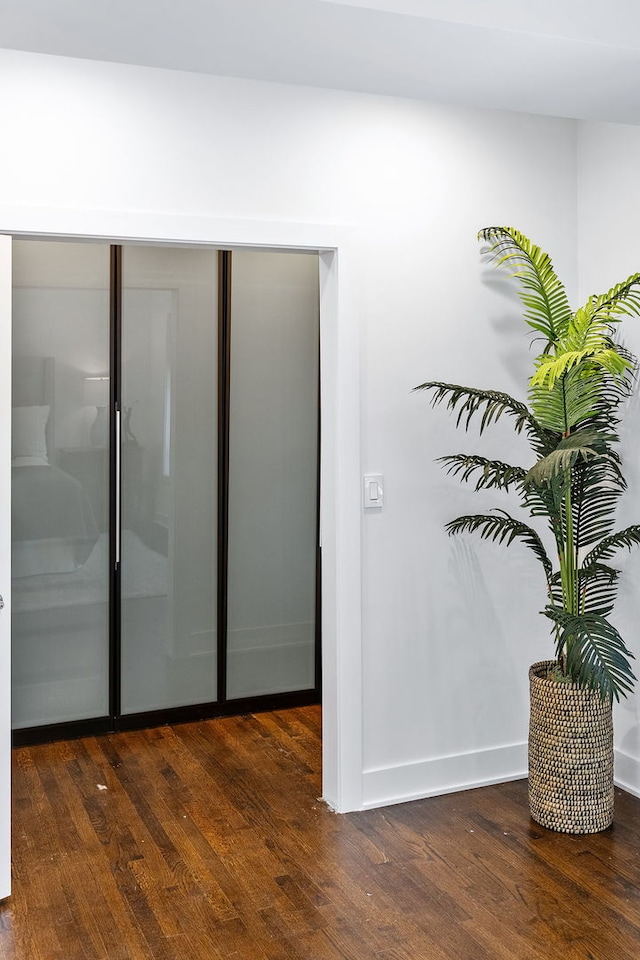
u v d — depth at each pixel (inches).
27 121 114.6
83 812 134.3
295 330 177.5
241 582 176.9
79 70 116.5
